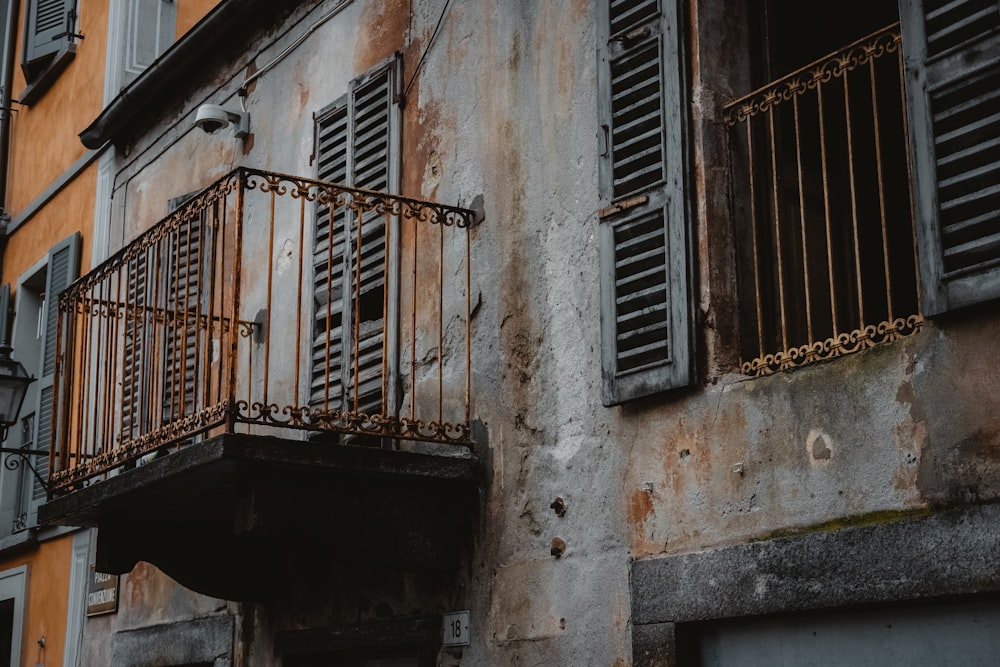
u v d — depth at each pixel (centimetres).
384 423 611
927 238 431
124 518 708
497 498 605
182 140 982
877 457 445
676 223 528
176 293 648
